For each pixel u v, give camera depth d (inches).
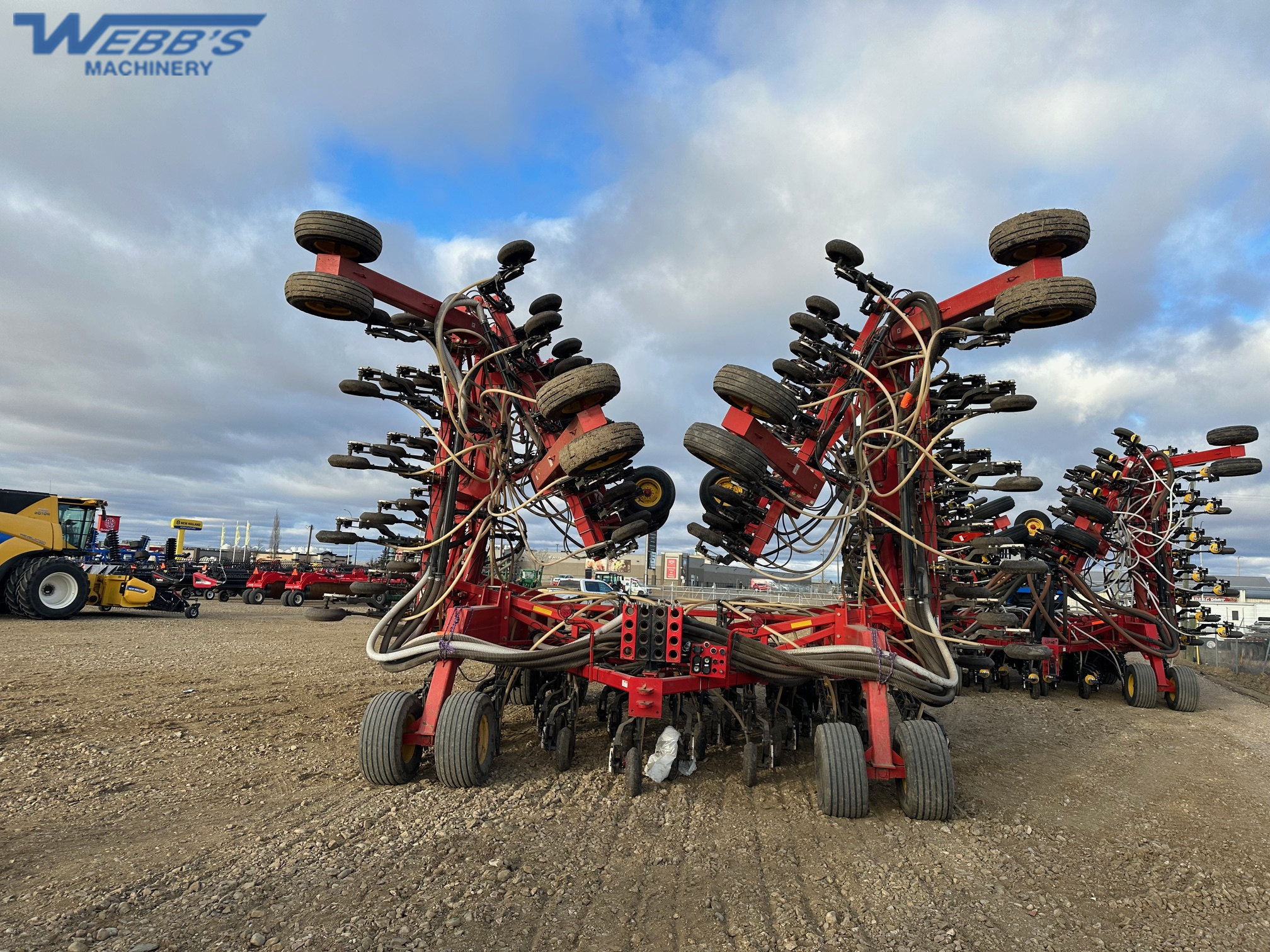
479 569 252.2
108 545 787.4
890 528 225.1
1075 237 183.0
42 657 423.5
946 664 211.0
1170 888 154.3
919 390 217.5
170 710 296.4
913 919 133.4
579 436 206.7
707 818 183.6
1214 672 682.8
